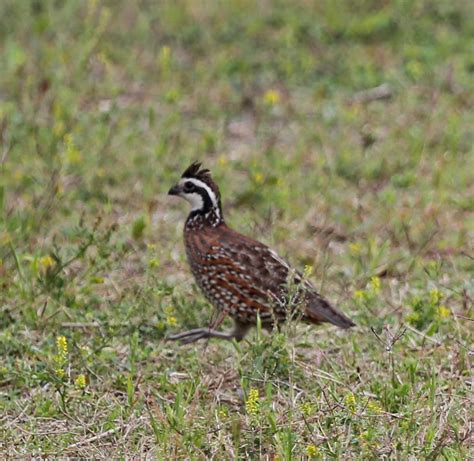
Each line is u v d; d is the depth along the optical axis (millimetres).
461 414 17719
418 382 19000
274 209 27000
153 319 21750
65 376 19266
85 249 22609
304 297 19734
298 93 34125
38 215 25422
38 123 30688
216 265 21109
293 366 18953
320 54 36156
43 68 33875
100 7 38312
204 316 22078
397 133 31094
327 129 31891
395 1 38562
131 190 27625
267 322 21031
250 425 17375
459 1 38844
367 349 20688
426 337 20266
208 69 35188
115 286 22984
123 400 19109
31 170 28203
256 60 35844
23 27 36969
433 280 23172
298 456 16766
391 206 27234
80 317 21625
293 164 28953
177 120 31578
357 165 29312
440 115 32062
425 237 25375
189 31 37312
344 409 17750
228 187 27969
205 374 20047
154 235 25594
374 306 22297
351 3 38938
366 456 16672
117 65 35406
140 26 37344
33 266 22672
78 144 29406
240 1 38906
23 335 21109
